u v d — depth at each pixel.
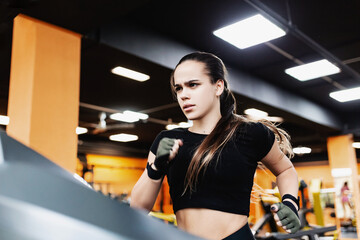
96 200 0.17
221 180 0.81
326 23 4.32
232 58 5.25
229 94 0.98
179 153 0.88
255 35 4.07
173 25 4.25
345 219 10.46
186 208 0.83
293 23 4.33
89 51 3.91
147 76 5.15
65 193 0.16
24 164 0.18
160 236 0.16
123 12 3.13
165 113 8.36
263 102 5.94
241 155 0.85
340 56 5.31
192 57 0.92
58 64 3.29
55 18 3.19
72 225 0.13
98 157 13.47
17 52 3.31
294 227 0.76
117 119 8.77
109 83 6.01
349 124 8.73
